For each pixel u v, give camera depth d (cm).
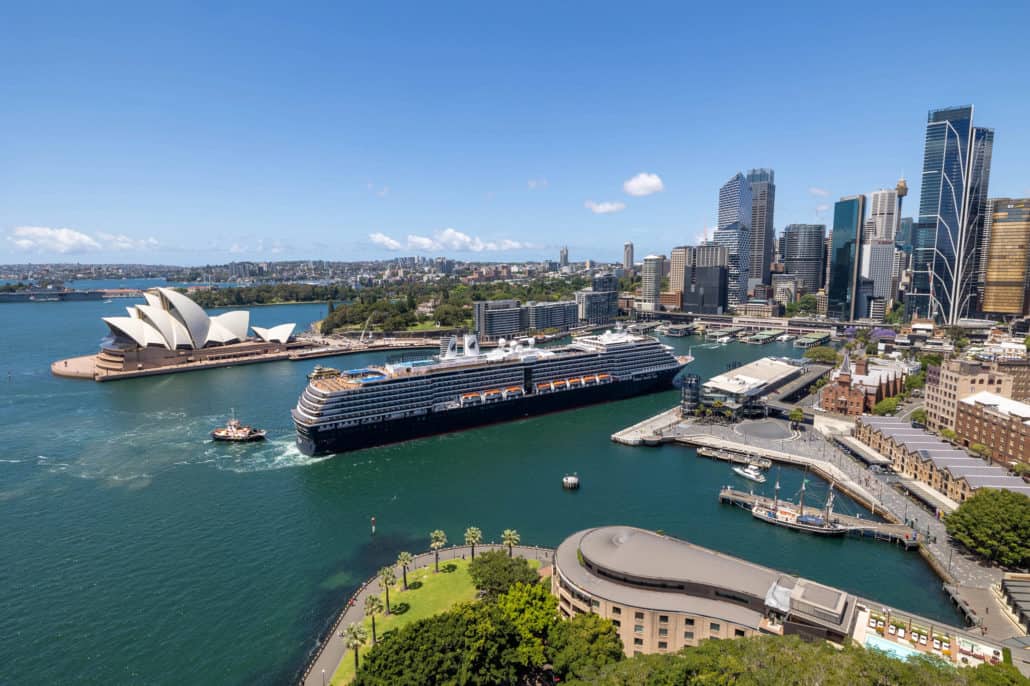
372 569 12544
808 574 12494
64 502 15762
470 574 11775
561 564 10362
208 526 14462
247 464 18850
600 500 16262
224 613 10981
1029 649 8831
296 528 14400
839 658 6888
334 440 19800
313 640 10256
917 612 11100
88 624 10619
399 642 8412
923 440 18600
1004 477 15325
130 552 13175
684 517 15250
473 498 16312
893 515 14950
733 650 7438
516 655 8588
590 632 8725
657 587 9506
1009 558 12094
